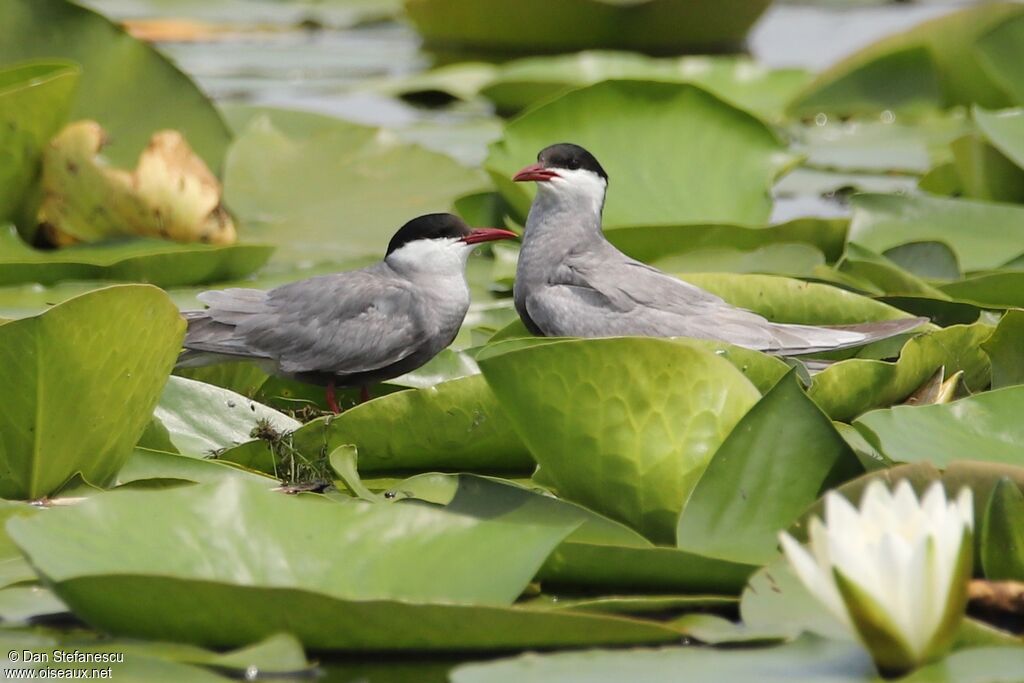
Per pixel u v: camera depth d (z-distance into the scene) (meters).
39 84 13.62
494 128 19.69
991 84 18.92
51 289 12.76
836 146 18.59
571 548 7.48
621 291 11.71
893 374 10.21
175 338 9.12
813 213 16.19
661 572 7.53
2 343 8.38
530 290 12.20
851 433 9.73
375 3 28.62
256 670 6.71
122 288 8.52
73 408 8.74
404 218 15.23
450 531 7.50
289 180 16.06
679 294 11.68
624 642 6.99
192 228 14.34
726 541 7.81
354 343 11.34
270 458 9.71
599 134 15.03
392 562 7.31
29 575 7.70
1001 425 8.87
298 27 26.83
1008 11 17.55
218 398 10.27
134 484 8.75
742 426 7.96
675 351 8.08
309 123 17.69
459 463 9.88
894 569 6.25
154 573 6.59
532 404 8.31
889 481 7.66
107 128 15.35
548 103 14.95
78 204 14.27
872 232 13.78
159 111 15.56
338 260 14.04
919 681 6.30
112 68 15.37
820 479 7.97
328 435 9.66
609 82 15.02
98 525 7.20
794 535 7.59
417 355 11.64
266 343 11.30
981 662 6.47
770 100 20.38
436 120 20.30
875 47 19.30
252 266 13.63
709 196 14.88
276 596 6.67
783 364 9.91
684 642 6.96
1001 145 14.63
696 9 22.91
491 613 6.78
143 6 27.38
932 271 13.00
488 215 14.80
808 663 6.60
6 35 15.03
